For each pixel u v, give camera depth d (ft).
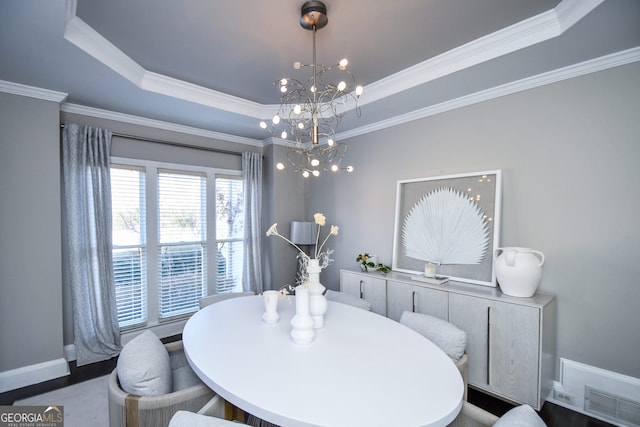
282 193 14.03
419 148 10.32
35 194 8.37
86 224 9.53
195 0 5.59
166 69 8.36
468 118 9.09
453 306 7.90
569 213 7.25
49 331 8.54
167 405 4.27
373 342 5.27
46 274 8.52
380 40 6.95
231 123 11.75
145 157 11.16
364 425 3.16
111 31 6.53
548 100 7.59
